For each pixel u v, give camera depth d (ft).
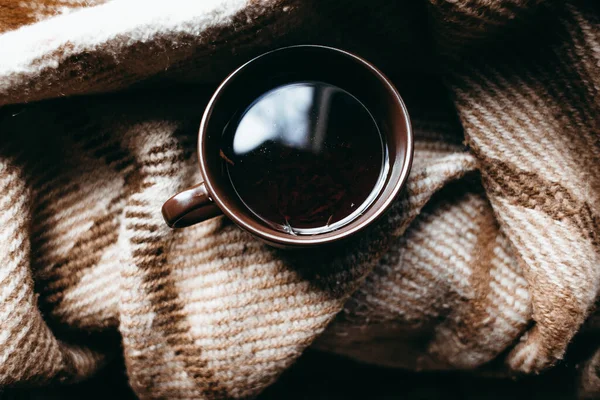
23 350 1.23
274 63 1.17
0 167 1.26
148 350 1.28
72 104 1.29
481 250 1.33
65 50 1.17
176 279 1.29
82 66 1.20
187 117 1.31
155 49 1.18
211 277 1.28
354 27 1.23
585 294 1.25
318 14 1.18
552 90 1.24
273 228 1.17
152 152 1.30
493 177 1.28
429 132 1.35
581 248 1.25
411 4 1.18
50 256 1.32
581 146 1.25
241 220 1.10
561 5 1.16
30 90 1.22
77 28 1.17
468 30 1.17
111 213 1.34
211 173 1.12
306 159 1.20
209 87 1.31
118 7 1.17
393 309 1.36
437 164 1.28
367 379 1.66
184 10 1.15
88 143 1.32
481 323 1.34
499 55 1.24
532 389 1.57
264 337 1.27
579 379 1.47
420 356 1.51
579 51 1.20
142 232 1.27
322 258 1.27
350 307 1.35
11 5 1.28
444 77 1.28
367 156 1.20
